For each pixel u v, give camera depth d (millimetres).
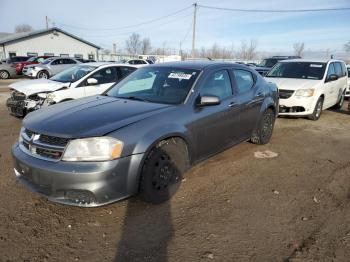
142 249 2906
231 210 3596
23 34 40219
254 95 5312
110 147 3131
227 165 4973
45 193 3240
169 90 4270
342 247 2955
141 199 3643
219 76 4664
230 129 4777
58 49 40219
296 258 2797
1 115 8609
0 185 4098
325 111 10492
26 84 7855
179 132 3730
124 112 3666
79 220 3355
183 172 3955
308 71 9273
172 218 3416
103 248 2916
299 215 3518
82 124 3316
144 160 3379
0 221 3293
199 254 2842
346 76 10898
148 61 32031
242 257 2805
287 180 4465
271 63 17078
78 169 3031
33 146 3314
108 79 8258
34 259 2746
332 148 6066
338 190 4176
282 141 6457
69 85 7703
